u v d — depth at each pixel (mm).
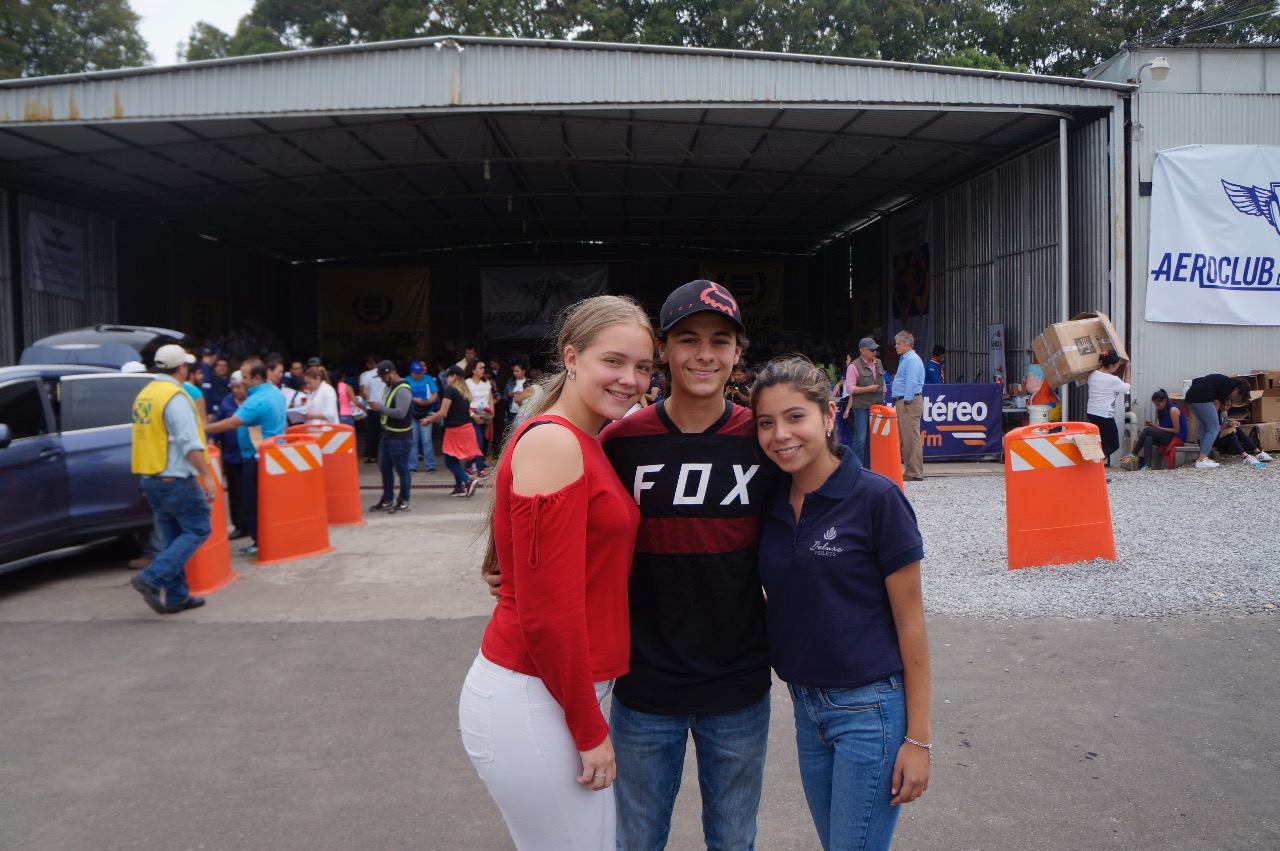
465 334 27672
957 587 6023
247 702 4379
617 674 1982
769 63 12031
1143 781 3354
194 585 6461
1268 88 11953
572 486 1783
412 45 12102
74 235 17438
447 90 12156
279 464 7547
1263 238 11930
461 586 6621
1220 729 3771
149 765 3705
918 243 19219
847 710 2072
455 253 27625
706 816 2275
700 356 2107
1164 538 7070
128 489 7238
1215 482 9703
